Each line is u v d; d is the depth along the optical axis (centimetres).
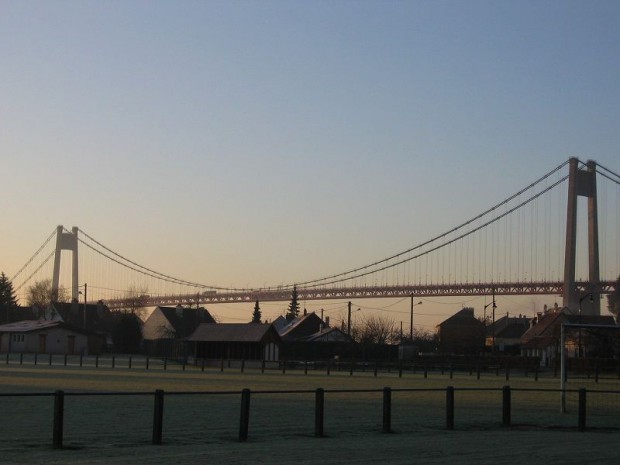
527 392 3772
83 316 12288
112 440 1725
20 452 1505
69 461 1391
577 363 5841
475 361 7825
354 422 2200
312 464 1388
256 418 2258
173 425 2042
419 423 2214
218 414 2328
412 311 10694
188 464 1372
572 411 2761
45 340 9406
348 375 5625
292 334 12125
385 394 1972
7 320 12444
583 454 1605
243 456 1481
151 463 1377
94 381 3869
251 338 7512
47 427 1942
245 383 4053
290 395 3145
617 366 5525
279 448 1617
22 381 3791
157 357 9094
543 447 1708
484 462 1452
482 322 13250
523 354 9706
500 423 2270
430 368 6644
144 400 2764
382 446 1673
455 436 1909
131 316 10850
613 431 2152
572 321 9500
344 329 12169
